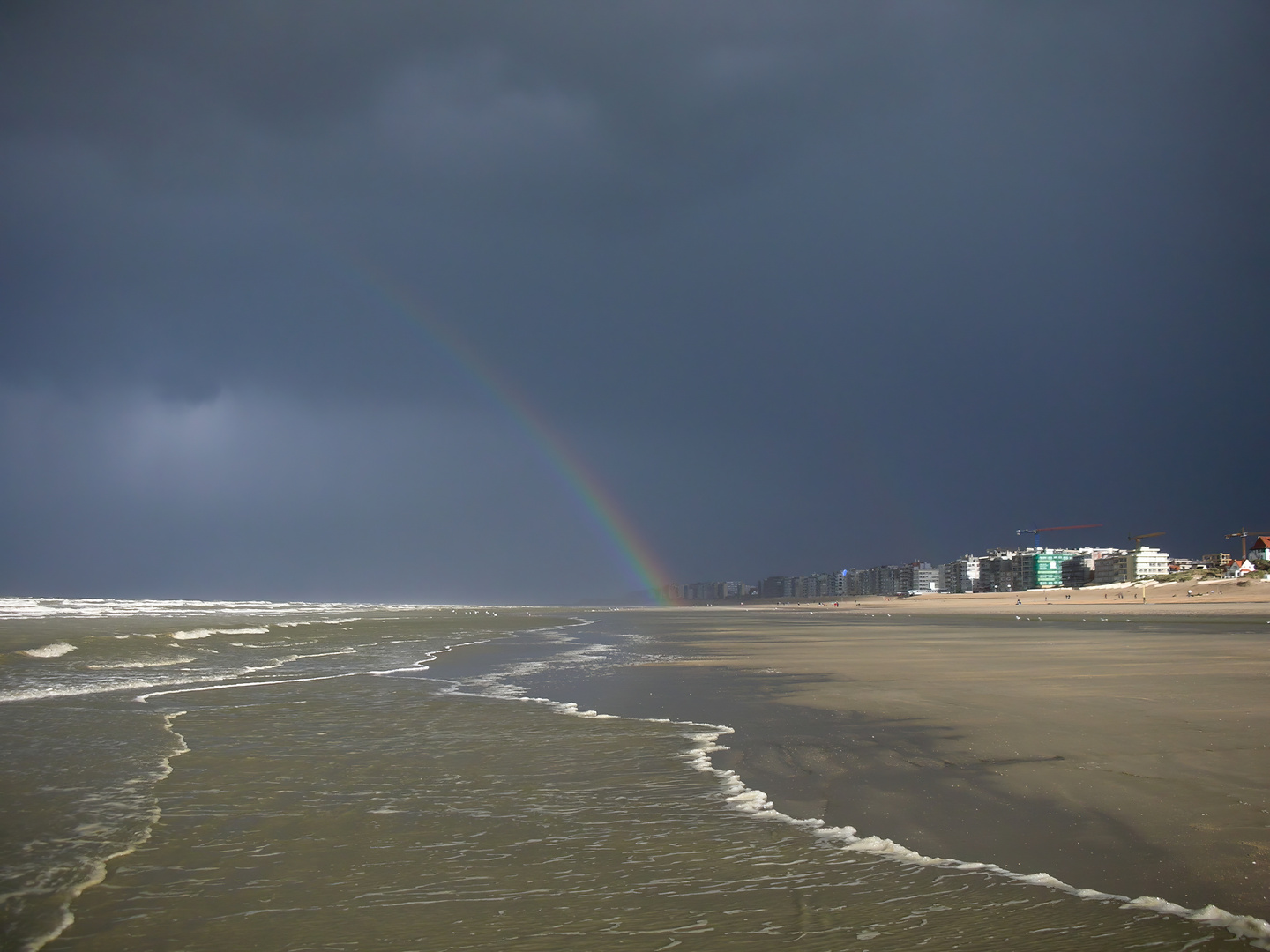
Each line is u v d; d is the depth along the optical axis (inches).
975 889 253.3
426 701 719.1
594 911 242.1
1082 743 464.1
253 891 260.1
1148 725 522.0
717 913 238.4
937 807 343.6
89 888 262.8
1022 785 373.4
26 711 644.7
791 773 415.8
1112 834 301.7
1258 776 382.6
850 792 374.3
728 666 1054.4
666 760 455.2
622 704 689.0
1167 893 246.7
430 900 251.6
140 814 349.1
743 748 484.1
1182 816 320.2
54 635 1659.7
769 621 3545.8
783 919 233.0
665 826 327.6
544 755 472.4
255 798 376.5
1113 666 932.0
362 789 391.9
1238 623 2422.5
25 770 431.8
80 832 322.0
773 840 306.5
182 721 600.1
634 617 4626.0
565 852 297.3
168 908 246.2
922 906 240.7
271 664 1115.3
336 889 261.1
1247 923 225.6
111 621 2669.8
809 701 690.8
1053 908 237.1
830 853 290.4
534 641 1771.7
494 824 333.1
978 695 695.7
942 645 1433.3
